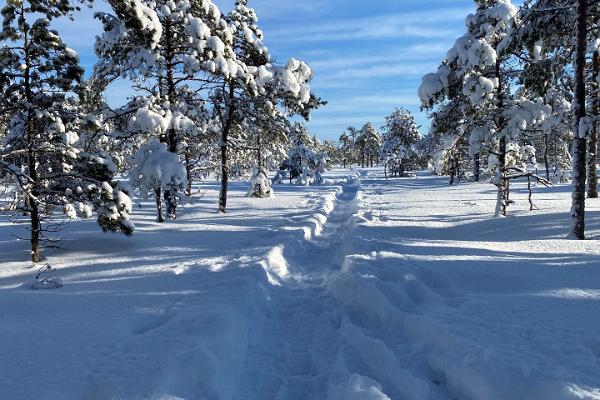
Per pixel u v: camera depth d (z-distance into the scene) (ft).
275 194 98.37
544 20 40.75
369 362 16.63
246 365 16.87
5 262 32.45
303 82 62.08
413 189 109.91
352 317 21.47
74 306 21.54
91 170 33.53
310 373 16.67
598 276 20.76
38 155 33.73
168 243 38.58
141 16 33.88
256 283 25.09
